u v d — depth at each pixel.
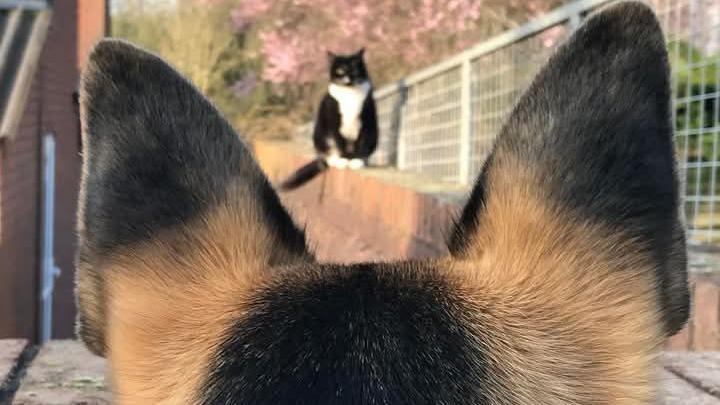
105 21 2.91
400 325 0.25
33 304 2.20
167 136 0.28
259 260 0.28
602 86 0.26
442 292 0.26
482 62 1.60
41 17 1.82
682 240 0.25
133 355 0.26
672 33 0.97
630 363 0.25
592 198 0.26
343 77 2.13
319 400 0.24
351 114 2.13
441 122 1.91
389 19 3.08
